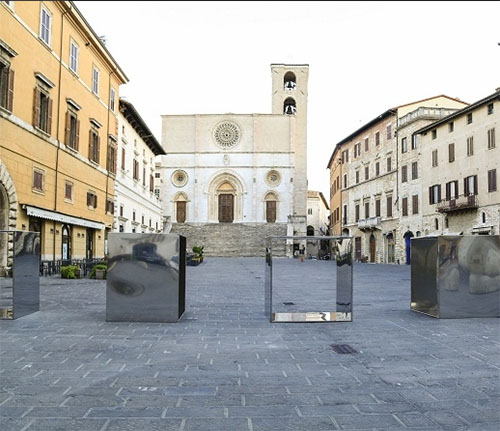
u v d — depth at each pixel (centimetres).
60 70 2755
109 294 1022
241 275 2744
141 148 4912
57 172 2722
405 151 5253
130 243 1025
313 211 11838
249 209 7419
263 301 1435
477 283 1116
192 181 7544
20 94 2289
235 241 7025
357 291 1830
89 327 955
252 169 7462
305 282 2273
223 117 7569
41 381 591
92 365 667
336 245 1211
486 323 1038
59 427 447
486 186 3906
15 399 525
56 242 2741
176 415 480
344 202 7131
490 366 676
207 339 851
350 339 861
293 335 895
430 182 4744
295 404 514
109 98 3700
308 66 7856
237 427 450
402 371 647
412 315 1155
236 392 553
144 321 1023
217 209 7550
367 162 6272
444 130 4519
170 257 1027
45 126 2583
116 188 3916
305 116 7769
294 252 6056
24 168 2330
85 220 3138
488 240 1121
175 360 699
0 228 2167
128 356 721
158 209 6009
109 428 446
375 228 5981
